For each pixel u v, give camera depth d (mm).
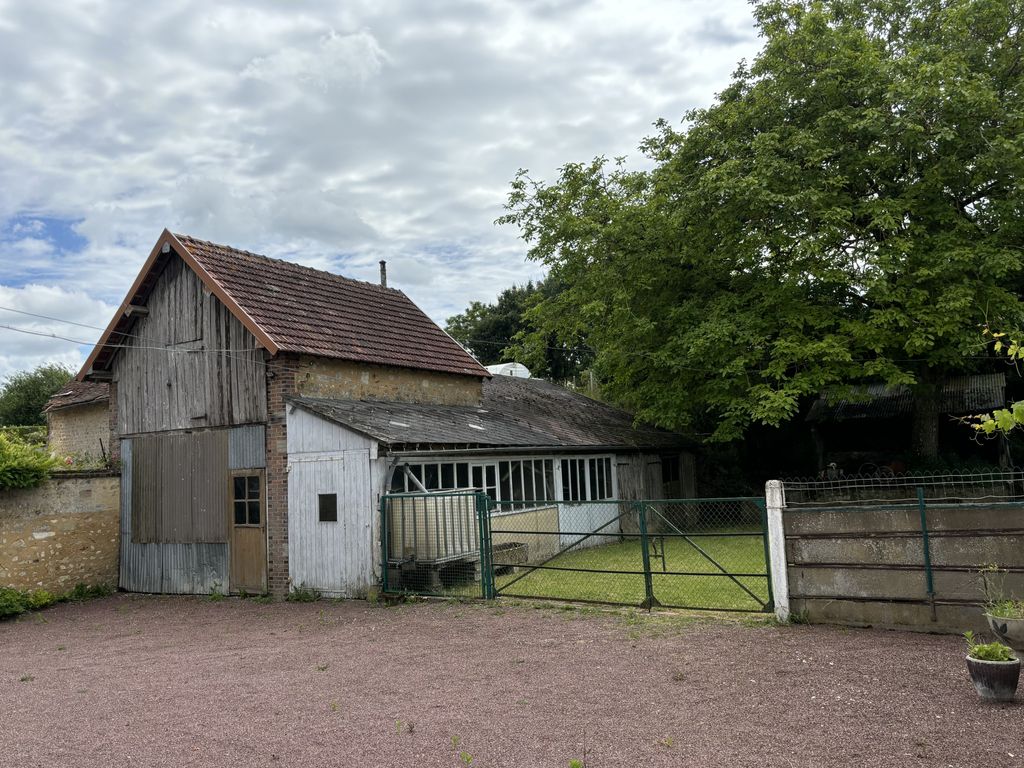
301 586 13984
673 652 8328
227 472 15156
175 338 16156
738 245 18797
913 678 6926
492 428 17688
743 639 8758
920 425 21609
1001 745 5262
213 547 15227
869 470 24734
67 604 15156
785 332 18266
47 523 15203
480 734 5992
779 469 28469
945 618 8594
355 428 13391
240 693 7625
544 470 18719
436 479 14914
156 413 16312
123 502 16703
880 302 17172
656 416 20656
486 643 9273
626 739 5742
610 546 19922
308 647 9805
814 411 26641
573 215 21750
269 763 5609
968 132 16828
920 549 8789
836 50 18250
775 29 19938
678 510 25516
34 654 10539
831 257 18125
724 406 20031
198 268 15445
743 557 16062
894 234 17531
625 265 21375
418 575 12945
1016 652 7008
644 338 20922
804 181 17500
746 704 6434
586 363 46438
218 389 15391
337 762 5555
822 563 9352
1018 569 8273
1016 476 16344
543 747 5652
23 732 6742
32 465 14562
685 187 20000
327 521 13742
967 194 18594
